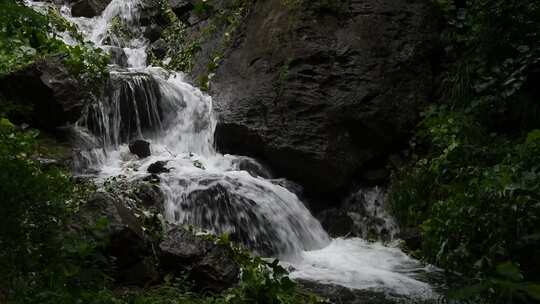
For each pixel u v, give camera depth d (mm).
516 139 8164
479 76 8719
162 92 8820
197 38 10859
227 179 7031
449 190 7391
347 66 8586
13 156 4898
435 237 6801
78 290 4074
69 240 4121
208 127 8805
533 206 5863
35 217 3918
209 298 4910
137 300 4586
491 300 4984
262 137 8180
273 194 7270
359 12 9047
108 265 4812
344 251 7223
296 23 8867
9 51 7383
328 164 8008
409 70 8867
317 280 6055
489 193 6250
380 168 8531
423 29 9234
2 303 3602
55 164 6465
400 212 7805
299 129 8133
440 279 6227
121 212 5332
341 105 8281
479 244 6277
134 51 11242
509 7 8570
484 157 7605
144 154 7918
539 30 8438
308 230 7309
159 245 5492
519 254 5875
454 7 9523
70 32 10289
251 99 8508
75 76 7621
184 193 6688
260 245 6711
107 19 12359
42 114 7102
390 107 8477
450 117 8312
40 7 10727
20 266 3781
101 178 6734
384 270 6516
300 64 8539
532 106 8320
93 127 7926
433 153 8227
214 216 6660
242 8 10438
